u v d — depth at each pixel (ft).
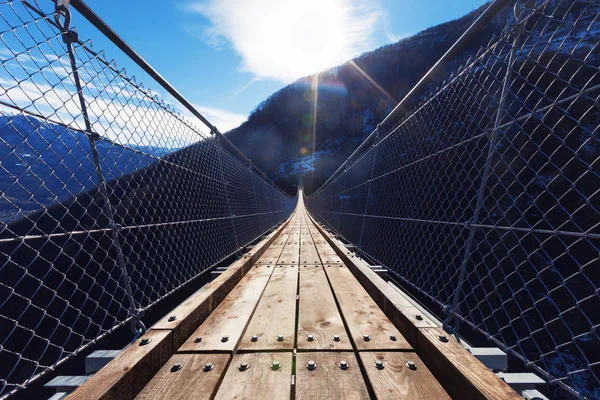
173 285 5.80
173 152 6.32
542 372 2.95
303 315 4.69
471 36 4.33
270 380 3.06
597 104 2.77
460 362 2.74
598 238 2.66
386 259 7.38
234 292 5.78
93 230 3.97
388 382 2.95
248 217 13.83
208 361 3.32
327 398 2.81
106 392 2.38
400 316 4.00
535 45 3.30
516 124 3.50
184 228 6.55
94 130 4.14
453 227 4.51
